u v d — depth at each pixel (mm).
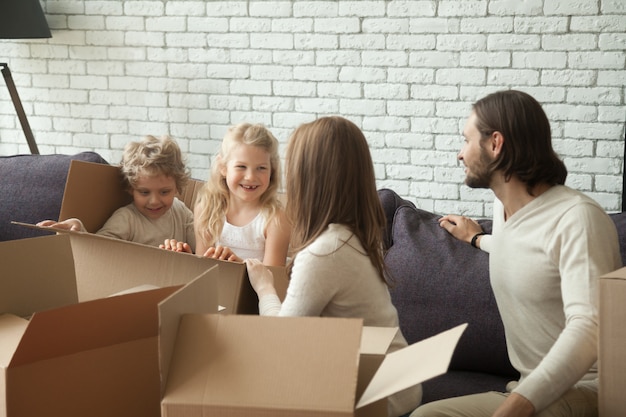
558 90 3891
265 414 1316
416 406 1836
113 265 2146
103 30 4633
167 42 4527
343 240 1789
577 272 1726
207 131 4543
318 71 4273
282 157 4414
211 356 1389
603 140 3865
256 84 4402
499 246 1917
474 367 2221
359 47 4180
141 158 2494
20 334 1616
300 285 1782
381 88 4180
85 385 1508
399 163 4215
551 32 3855
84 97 4750
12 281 1766
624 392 1559
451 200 4152
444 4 4000
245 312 2064
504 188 1916
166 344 1375
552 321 1850
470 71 4012
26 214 2910
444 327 2217
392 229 2426
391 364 1398
